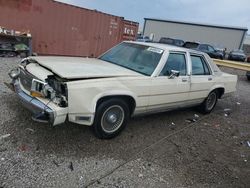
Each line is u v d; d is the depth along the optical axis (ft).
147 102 14.93
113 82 12.96
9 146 11.71
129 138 14.56
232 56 101.86
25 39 36.52
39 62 13.39
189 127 17.98
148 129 16.33
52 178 10.09
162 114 19.61
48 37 40.04
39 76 12.09
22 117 14.58
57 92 11.71
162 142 14.84
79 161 11.50
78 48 44.37
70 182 10.04
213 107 21.89
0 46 34.24
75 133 13.89
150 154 13.23
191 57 18.22
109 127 13.70
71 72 12.16
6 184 9.32
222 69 60.29
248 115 23.63
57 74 11.78
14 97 17.48
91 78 12.44
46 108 11.27
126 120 14.30
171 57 16.40
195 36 164.86
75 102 11.66
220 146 15.74
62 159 11.42
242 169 13.26
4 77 22.74
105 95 12.60
